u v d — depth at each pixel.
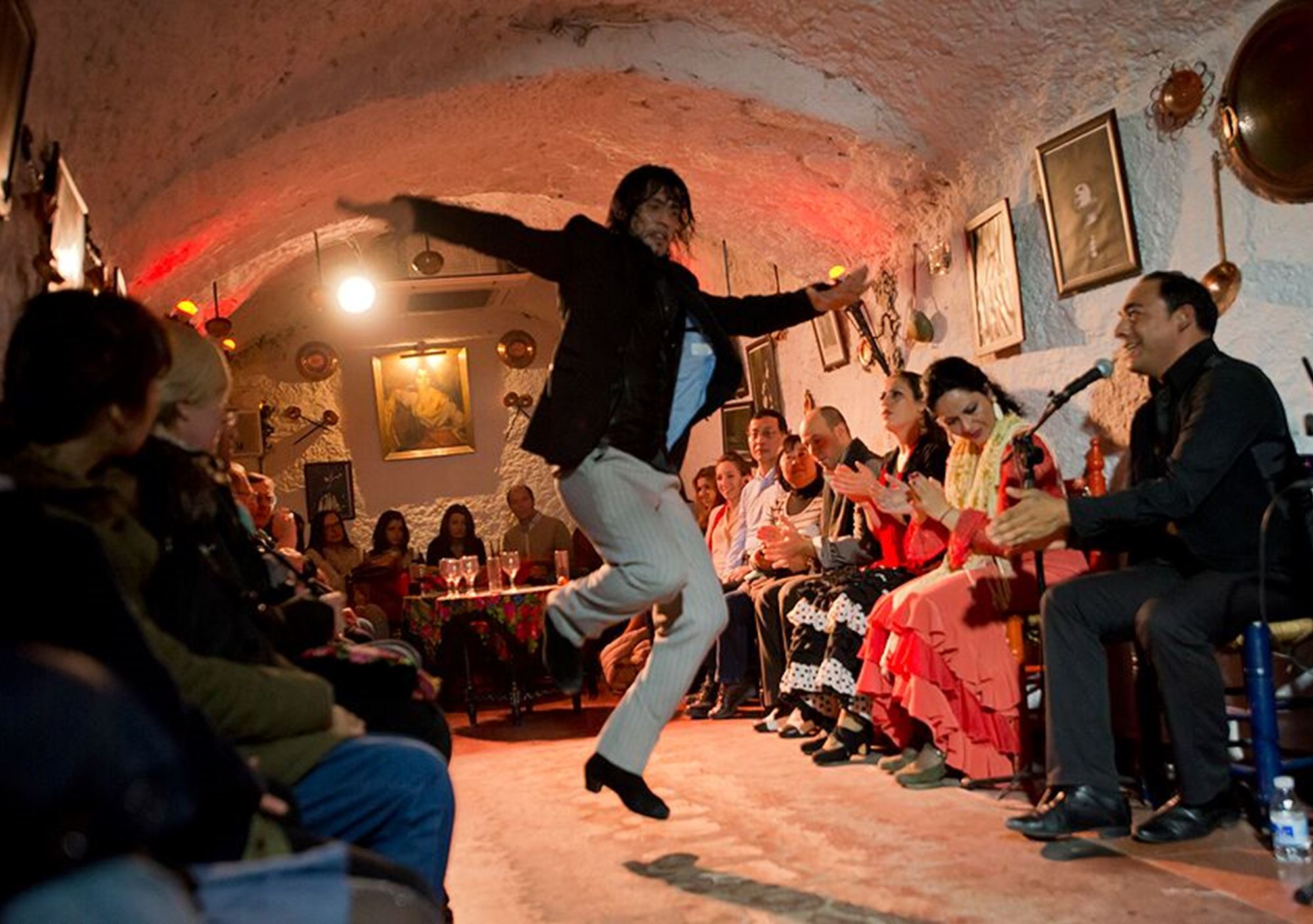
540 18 4.91
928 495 4.00
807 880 3.00
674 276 3.30
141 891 1.00
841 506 5.41
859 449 5.37
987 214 5.03
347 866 1.49
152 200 4.46
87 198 3.91
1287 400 3.58
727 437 8.89
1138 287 3.44
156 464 1.90
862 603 4.59
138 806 0.99
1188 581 3.25
